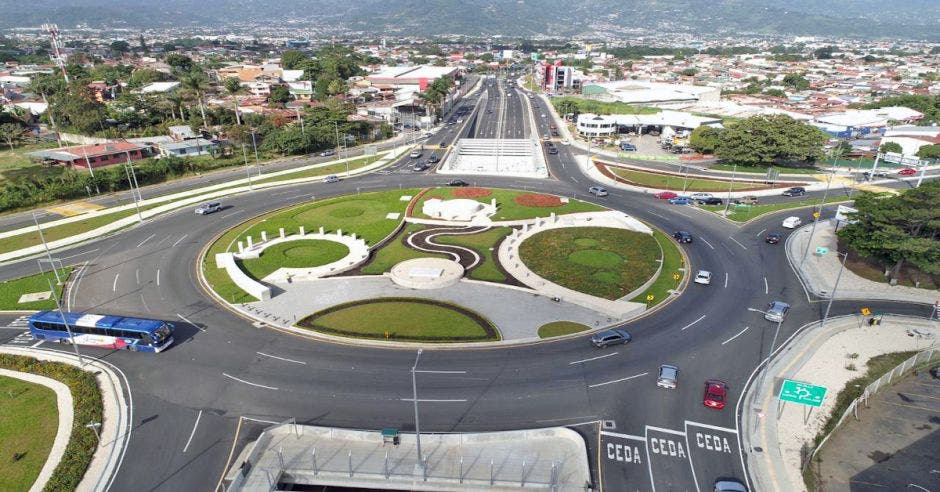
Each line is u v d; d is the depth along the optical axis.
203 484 44.03
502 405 53.59
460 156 167.12
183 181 140.25
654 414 52.50
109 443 48.38
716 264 88.50
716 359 61.75
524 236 98.06
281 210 114.19
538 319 69.62
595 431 50.22
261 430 50.25
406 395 55.06
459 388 56.09
